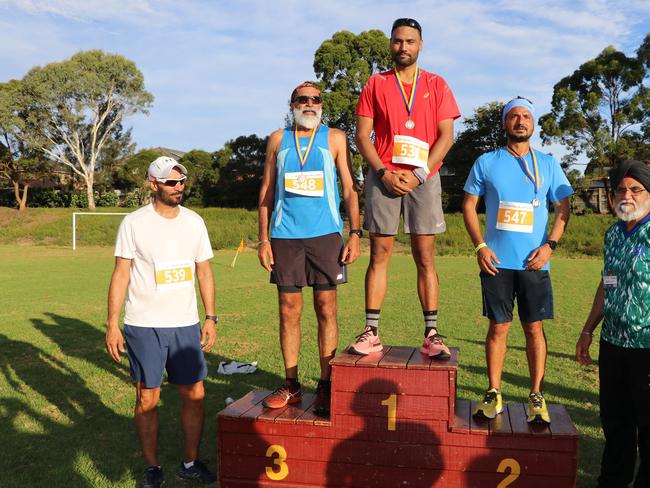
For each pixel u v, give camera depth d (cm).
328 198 437
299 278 438
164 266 437
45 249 3306
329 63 4122
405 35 427
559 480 370
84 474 455
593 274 1986
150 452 434
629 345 368
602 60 3738
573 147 3775
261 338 948
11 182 5334
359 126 444
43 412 603
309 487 407
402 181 420
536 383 410
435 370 385
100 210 4688
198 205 5172
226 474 420
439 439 386
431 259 445
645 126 3638
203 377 451
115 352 441
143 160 5875
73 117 5281
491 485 379
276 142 454
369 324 443
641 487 372
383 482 395
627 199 368
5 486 432
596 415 578
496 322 413
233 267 2277
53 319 1131
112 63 5503
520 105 411
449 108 439
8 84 5550
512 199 410
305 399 463
